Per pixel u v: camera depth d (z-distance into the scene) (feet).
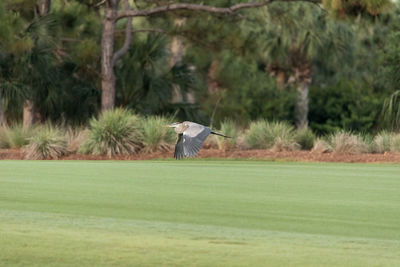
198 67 358.23
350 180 144.25
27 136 253.44
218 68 391.45
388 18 261.03
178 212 99.45
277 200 111.65
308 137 260.21
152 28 329.11
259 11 336.70
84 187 128.57
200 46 325.21
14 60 284.00
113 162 203.62
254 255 71.00
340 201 110.22
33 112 308.81
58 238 79.25
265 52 409.49
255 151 233.55
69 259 68.95
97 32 323.37
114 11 296.92
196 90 326.85
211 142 249.75
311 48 412.16
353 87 460.96
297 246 75.56
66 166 178.50
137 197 114.01
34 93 294.66
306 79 440.86
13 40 269.03
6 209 101.71
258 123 258.78
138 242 77.00
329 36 428.15
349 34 429.38
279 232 84.02
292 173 160.76
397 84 363.15
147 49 308.60
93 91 311.27
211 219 92.94
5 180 141.18
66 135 249.55
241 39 316.19
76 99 309.63
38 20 282.77
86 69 310.45
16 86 279.69
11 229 85.56
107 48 297.94
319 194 119.03
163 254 71.41
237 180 142.61
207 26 313.32
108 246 75.31
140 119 253.24
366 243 77.05
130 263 67.46
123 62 315.37
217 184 134.62
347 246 75.31
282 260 68.80
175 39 371.15
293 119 448.65
